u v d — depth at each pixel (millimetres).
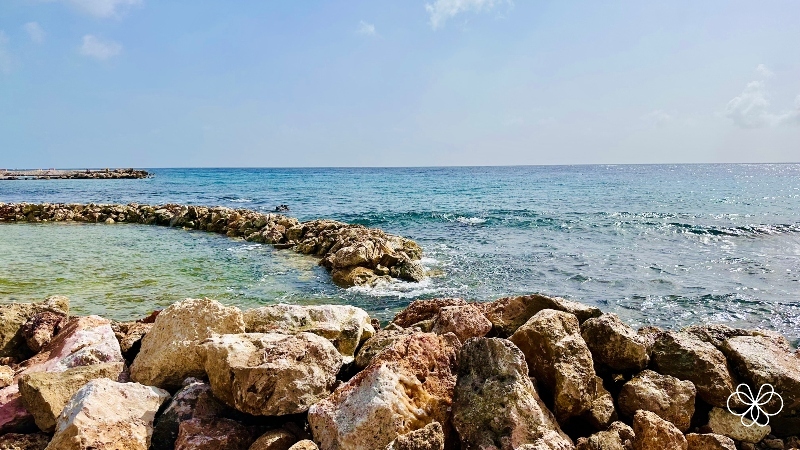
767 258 17734
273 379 4457
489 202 42781
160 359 5086
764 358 5305
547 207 37062
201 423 4344
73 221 28312
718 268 16281
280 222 23391
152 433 4277
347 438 3904
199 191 61812
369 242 15914
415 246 18750
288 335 5406
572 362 4785
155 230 25125
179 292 12344
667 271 15906
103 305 10984
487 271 15875
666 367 5324
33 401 4453
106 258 16750
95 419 3992
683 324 11219
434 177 112250
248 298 12172
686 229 24359
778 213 31562
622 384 5227
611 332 5336
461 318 5828
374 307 11945
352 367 5461
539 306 6270
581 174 126375
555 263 17078
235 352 4758
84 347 5621
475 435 3977
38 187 65938
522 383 4238
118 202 43688
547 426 4035
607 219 28688
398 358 4668
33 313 7066
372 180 97875
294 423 4543
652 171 156250
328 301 12297
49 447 3879
